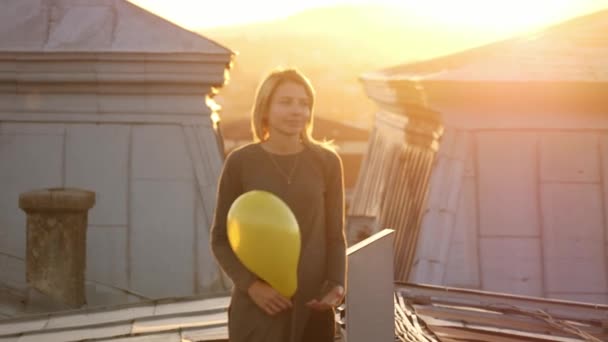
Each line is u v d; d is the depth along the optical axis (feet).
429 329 23.09
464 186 50.11
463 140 50.42
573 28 56.44
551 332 25.27
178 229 59.16
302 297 14.66
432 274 48.88
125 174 59.31
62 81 58.75
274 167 14.71
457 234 49.62
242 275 14.44
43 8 60.90
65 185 59.16
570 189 50.26
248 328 14.61
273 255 14.06
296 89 14.74
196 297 31.12
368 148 87.61
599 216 50.08
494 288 49.34
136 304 30.37
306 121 14.93
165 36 58.90
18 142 59.47
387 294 15.20
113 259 59.00
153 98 59.21
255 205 14.12
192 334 25.45
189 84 58.70
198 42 58.59
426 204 50.31
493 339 23.63
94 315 29.78
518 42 55.01
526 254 49.67
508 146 50.44
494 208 49.96
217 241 14.82
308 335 14.97
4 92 59.36
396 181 69.72
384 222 72.18
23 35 59.62
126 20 60.08
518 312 26.45
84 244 44.29
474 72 50.70
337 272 14.80
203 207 59.21
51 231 43.50
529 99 50.16
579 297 49.57
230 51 58.49
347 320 14.85
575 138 50.49
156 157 59.31
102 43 58.75
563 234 49.93
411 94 57.77
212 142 59.26
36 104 59.47
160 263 59.06
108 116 59.26
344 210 15.12
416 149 62.75
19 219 58.95
